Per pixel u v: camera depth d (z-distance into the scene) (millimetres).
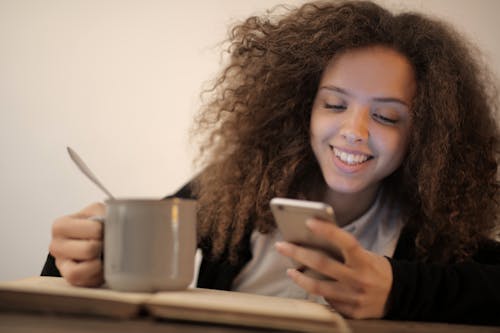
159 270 721
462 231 1208
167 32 2486
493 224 1275
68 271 775
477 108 1267
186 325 564
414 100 1165
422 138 1199
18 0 2502
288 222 800
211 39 2475
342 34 1156
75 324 546
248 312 564
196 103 2467
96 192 2494
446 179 1223
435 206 1204
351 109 1133
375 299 849
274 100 1269
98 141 2496
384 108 1133
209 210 1245
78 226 802
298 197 1273
